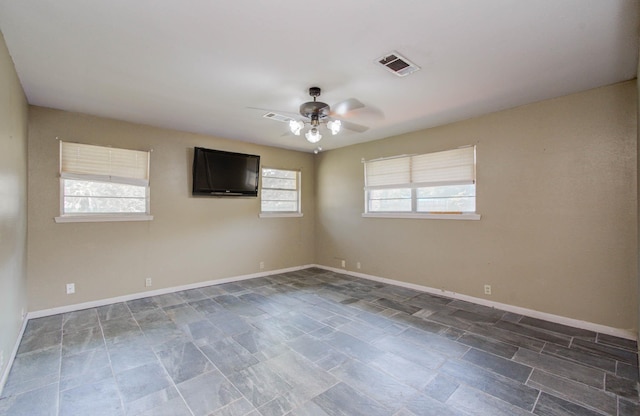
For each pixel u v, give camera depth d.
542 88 2.90
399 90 2.93
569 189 3.08
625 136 2.77
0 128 2.00
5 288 2.16
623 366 2.29
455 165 3.97
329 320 3.26
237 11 1.76
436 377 2.18
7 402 1.90
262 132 4.51
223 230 4.88
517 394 1.98
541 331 2.94
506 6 1.73
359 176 5.26
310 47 2.16
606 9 1.75
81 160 3.62
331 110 3.35
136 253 4.02
